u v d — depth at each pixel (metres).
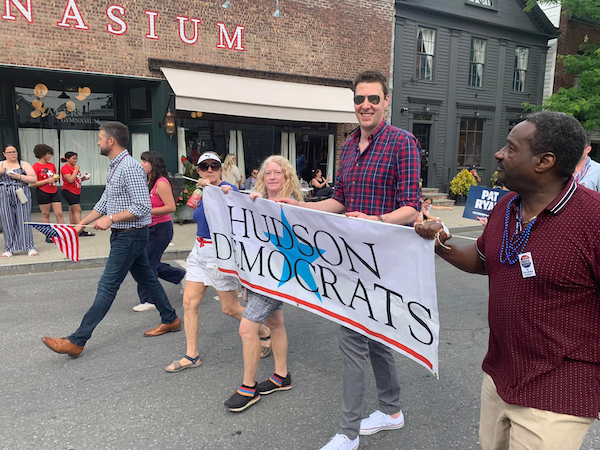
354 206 2.54
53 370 3.48
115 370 3.49
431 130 15.05
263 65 11.62
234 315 3.53
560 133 1.37
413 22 14.00
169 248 7.65
